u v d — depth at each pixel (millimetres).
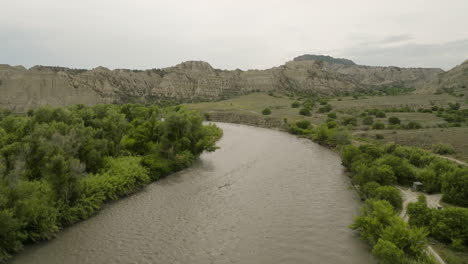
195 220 29891
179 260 23047
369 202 28391
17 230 22797
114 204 33188
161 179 42781
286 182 42062
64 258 22859
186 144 51781
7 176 23750
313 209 32406
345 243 25031
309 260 22719
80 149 36500
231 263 22609
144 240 25891
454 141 57875
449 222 22484
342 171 47438
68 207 27828
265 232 27375
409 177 37125
